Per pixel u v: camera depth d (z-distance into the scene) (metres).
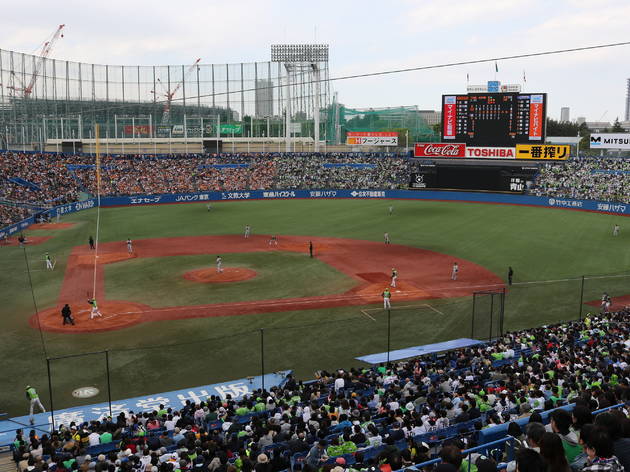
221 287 41.66
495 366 22.97
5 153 93.06
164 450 15.12
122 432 17.67
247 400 19.92
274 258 51.69
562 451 5.88
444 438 14.65
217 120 137.25
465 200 91.31
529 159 84.69
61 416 21.42
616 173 87.75
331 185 100.94
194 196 94.38
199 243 59.31
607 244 55.59
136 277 44.78
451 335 31.31
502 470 8.64
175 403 22.50
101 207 87.88
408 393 19.08
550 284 41.94
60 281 43.59
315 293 39.97
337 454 13.28
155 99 134.12
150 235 64.25
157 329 32.53
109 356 28.53
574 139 118.69
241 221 74.44
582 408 7.59
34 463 14.67
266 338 31.00
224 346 29.86
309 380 25.23
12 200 77.06
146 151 122.88
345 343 30.23
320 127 144.88
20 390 24.72
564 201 81.81
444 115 88.25
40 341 30.73
